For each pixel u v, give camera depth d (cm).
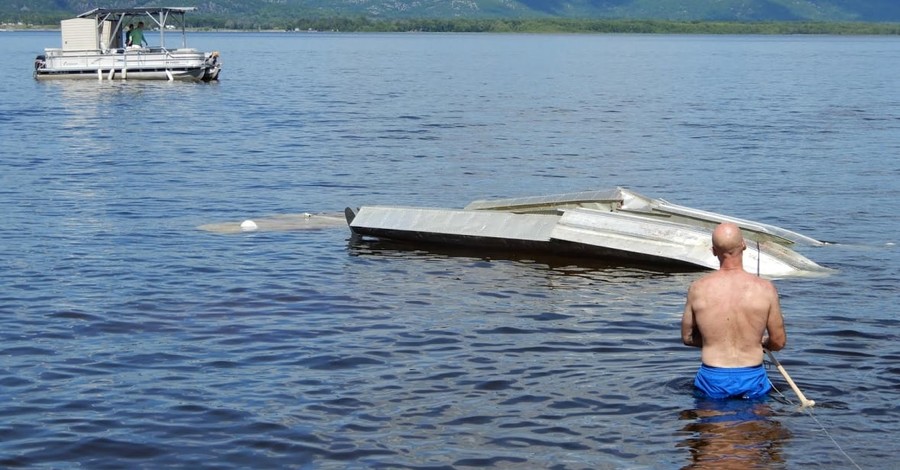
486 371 987
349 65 8419
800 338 1089
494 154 2755
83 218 1795
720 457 777
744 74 7219
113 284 1326
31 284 1321
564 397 909
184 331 1121
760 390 877
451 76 6825
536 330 1128
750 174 2375
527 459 785
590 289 1319
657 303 1245
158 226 1728
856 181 2261
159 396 920
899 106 4356
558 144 2980
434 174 2391
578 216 1509
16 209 1875
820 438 808
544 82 6184
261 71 7331
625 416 861
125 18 6306
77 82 5659
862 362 1005
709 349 885
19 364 1005
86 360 1020
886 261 1473
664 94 5106
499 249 1543
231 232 1684
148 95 4812
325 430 844
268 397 918
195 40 18525
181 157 2655
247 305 1232
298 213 1877
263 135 3173
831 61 9788
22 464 782
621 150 2838
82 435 833
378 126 3456
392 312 1205
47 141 2989
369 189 2170
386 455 796
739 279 880
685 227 1452
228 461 788
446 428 847
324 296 1279
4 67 7644
